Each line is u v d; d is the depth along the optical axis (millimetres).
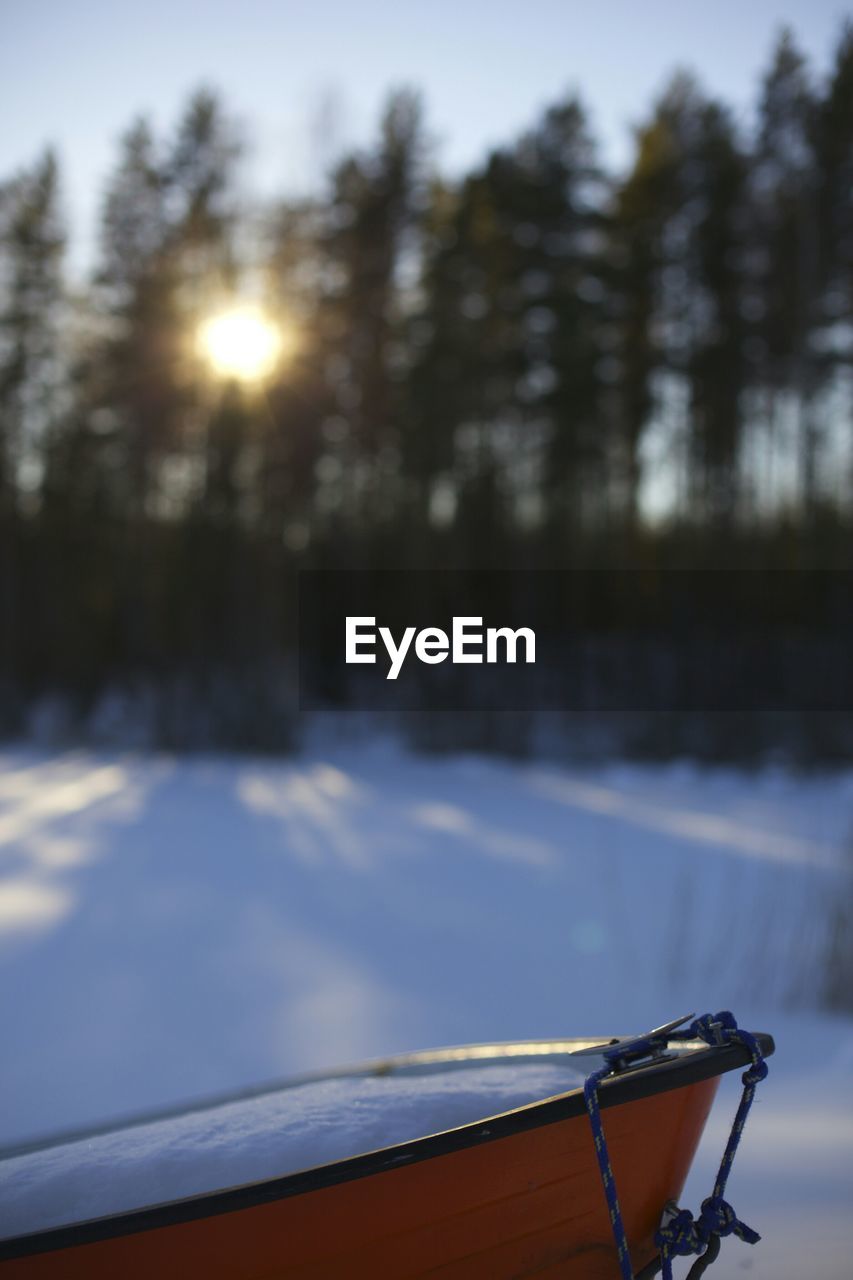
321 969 4668
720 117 21656
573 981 4578
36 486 25078
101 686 19703
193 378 22766
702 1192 2467
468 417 22141
